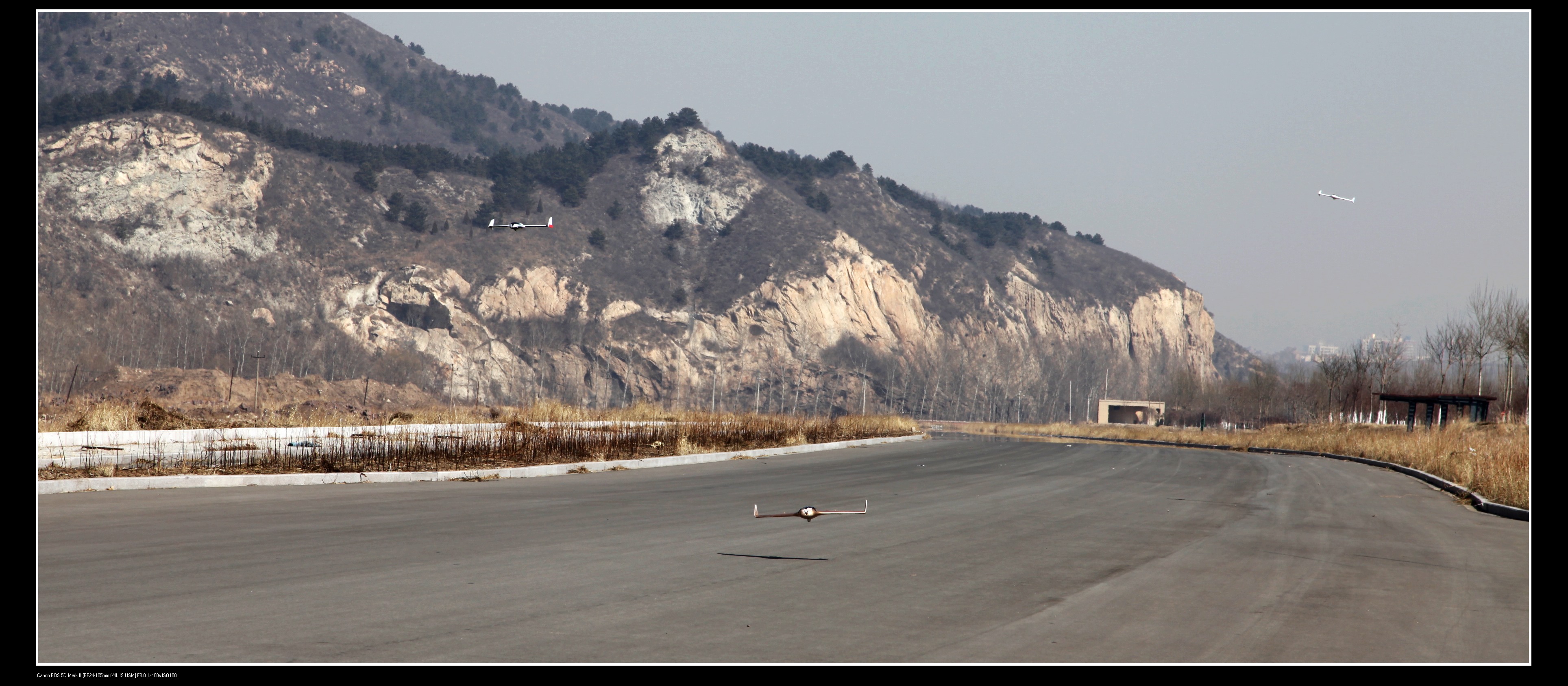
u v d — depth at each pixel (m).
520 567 10.05
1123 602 8.82
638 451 29.34
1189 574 10.30
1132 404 120.44
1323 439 44.00
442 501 16.52
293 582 9.05
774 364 141.25
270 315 120.44
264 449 24.95
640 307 145.88
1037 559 11.20
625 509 15.79
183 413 49.72
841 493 19.19
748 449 33.28
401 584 9.09
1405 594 9.43
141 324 108.00
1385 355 70.81
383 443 25.92
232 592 8.57
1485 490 19.59
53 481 16.27
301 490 18.08
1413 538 13.80
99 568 9.56
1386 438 39.31
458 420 43.00
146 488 17.36
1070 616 8.20
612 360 134.50
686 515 15.01
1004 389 145.38
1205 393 125.94
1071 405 152.12
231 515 13.98
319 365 114.44
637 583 9.33
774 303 145.62
